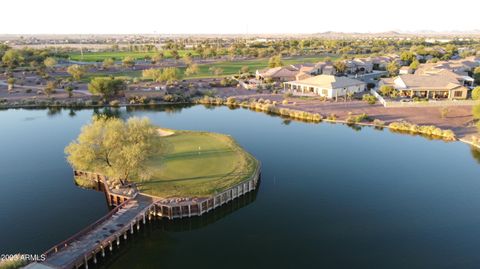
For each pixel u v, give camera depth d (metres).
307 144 81.06
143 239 48.78
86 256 40.28
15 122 98.75
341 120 99.69
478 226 48.75
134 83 149.75
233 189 55.06
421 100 114.19
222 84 149.50
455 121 96.12
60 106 115.88
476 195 57.28
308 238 46.94
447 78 127.25
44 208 53.56
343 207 54.06
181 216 50.81
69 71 162.75
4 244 44.59
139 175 55.16
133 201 51.59
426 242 45.59
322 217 51.56
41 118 103.12
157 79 149.88
